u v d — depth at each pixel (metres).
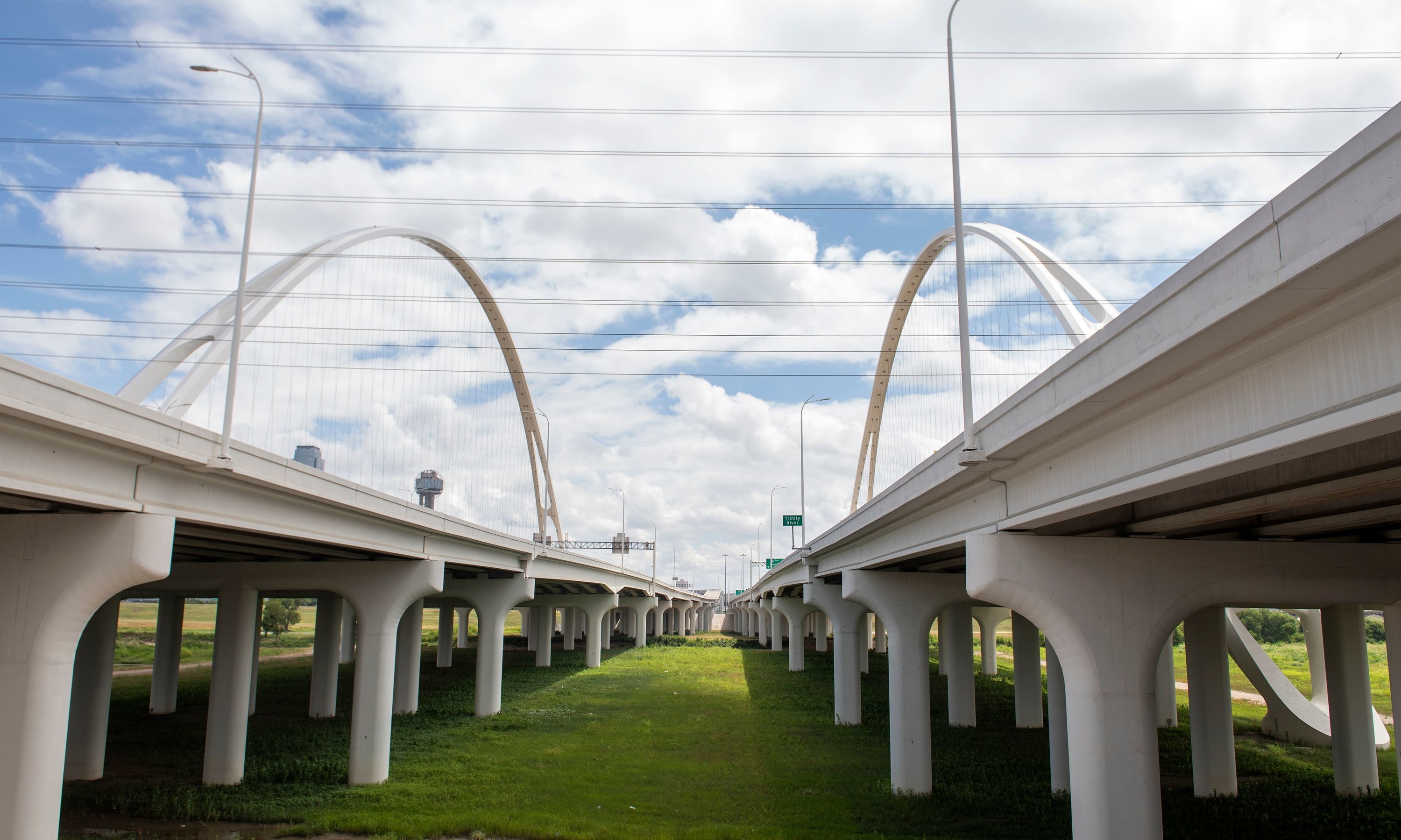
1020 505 15.14
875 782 24.59
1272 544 15.84
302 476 18.27
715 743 30.33
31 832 12.78
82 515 13.59
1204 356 8.98
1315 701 33.84
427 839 19.30
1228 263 7.77
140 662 65.12
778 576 57.22
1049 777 25.31
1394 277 6.50
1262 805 22.02
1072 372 11.28
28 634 13.30
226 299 23.64
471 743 30.31
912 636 24.97
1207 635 23.89
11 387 10.47
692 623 131.50
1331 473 10.23
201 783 24.47
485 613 39.47
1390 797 22.59
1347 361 7.39
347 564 25.83
